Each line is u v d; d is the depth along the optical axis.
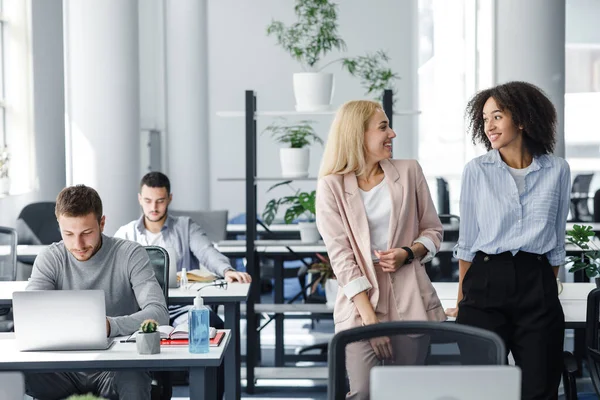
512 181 2.84
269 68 9.45
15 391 1.99
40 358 2.57
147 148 9.30
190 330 2.62
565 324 3.15
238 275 4.21
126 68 6.26
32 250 5.45
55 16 7.33
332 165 2.99
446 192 7.70
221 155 9.55
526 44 5.43
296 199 4.81
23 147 6.86
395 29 9.30
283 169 4.70
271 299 7.59
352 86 9.29
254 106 4.58
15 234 4.66
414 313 2.91
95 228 3.03
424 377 1.62
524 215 2.82
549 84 5.45
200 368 2.57
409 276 2.95
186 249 4.45
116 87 6.22
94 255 3.12
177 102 9.30
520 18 5.42
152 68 9.56
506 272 2.80
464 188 2.93
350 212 2.94
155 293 3.08
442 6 7.87
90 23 6.16
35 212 5.93
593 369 2.95
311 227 4.68
